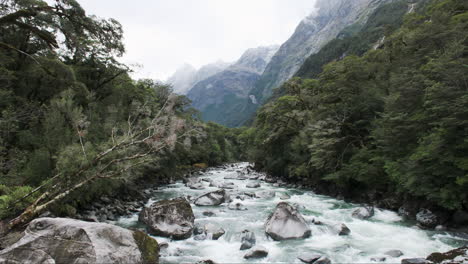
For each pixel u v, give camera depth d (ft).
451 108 42.47
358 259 33.81
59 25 50.90
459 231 42.86
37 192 40.34
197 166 193.16
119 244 22.18
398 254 34.47
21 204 36.06
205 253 36.27
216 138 270.46
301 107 127.54
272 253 35.94
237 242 40.24
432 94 47.01
